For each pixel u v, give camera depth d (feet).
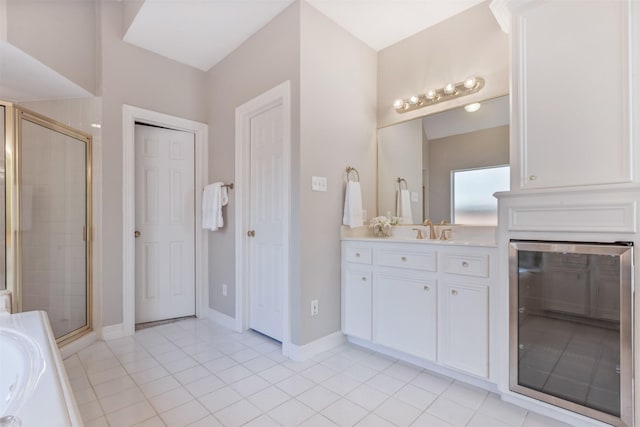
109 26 8.75
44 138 7.34
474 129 7.74
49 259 7.57
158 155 10.21
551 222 5.16
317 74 7.78
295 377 6.52
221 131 10.05
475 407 5.49
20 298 6.63
